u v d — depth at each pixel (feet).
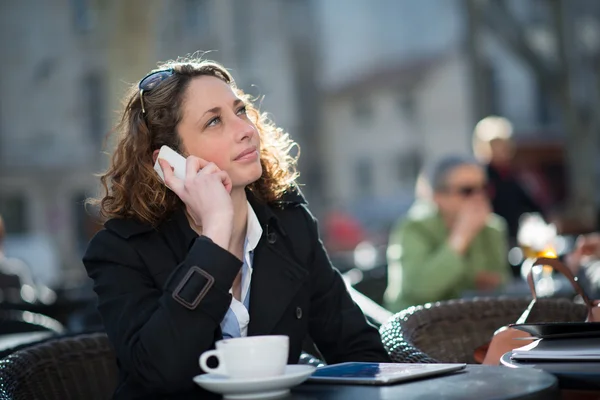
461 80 181.16
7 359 8.79
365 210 145.89
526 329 7.80
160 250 9.32
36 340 9.79
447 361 10.68
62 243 160.97
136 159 9.70
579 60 134.21
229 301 8.30
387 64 185.47
